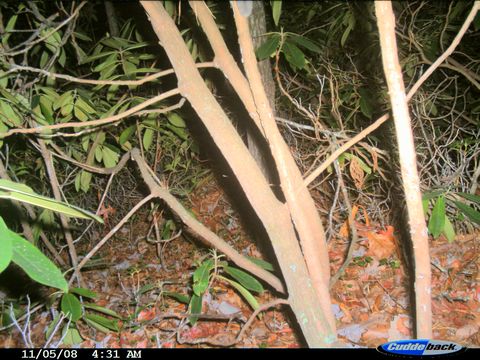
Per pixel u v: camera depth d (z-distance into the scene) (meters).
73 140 3.50
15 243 1.07
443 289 3.21
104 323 2.84
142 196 5.27
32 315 3.86
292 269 1.50
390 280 3.41
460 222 3.67
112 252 5.24
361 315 3.13
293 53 2.29
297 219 1.50
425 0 3.76
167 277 4.38
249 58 1.31
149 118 3.57
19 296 3.92
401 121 1.13
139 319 3.63
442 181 3.44
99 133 3.30
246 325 1.88
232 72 1.49
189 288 3.92
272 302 1.85
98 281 4.62
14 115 2.89
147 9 1.43
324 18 4.21
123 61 3.06
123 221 2.39
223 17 3.08
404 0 3.72
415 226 1.21
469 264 3.38
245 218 4.96
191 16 2.88
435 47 3.33
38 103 2.88
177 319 3.54
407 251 3.37
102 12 5.41
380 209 4.14
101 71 3.09
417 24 3.96
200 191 5.70
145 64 4.09
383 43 1.09
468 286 3.18
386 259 3.62
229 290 3.67
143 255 5.03
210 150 5.26
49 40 2.82
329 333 1.51
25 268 1.04
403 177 1.18
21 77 3.13
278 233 1.50
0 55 2.62
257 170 1.49
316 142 3.98
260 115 1.40
